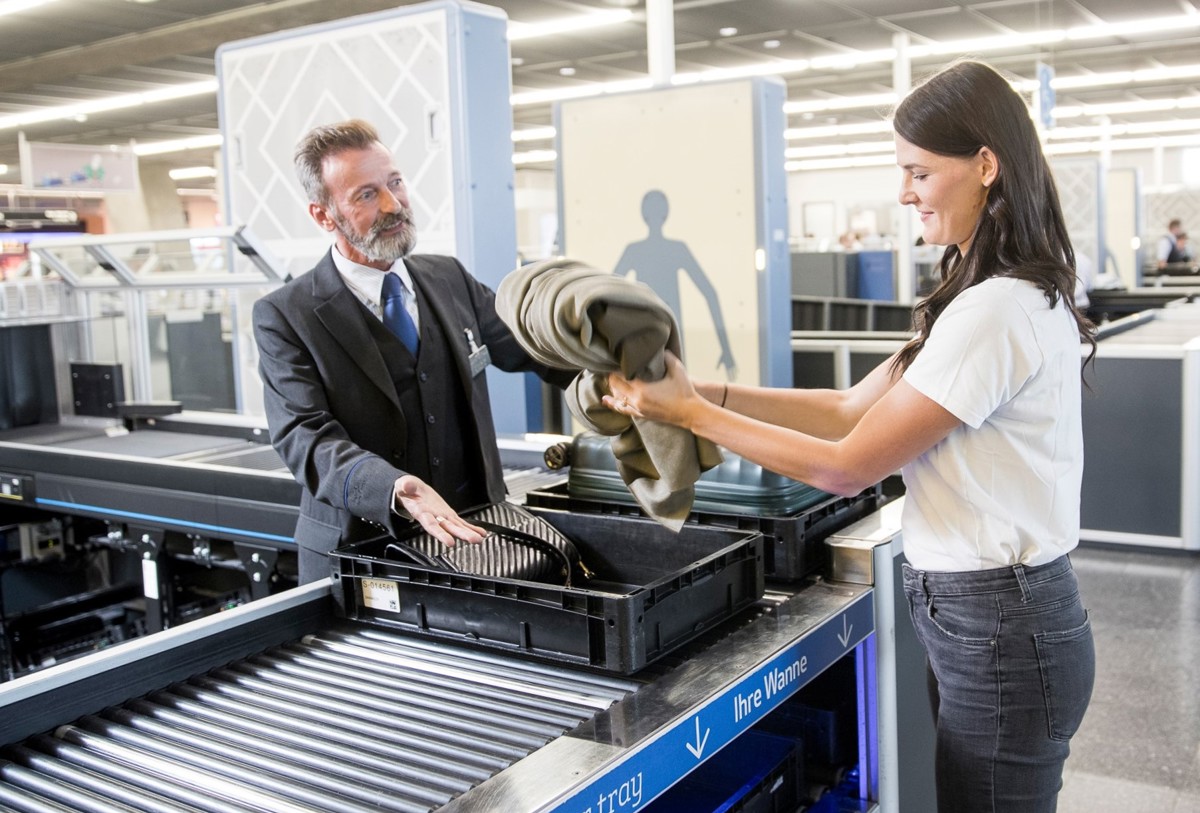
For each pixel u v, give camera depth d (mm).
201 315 5457
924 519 1499
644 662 1448
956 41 12008
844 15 10516
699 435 1416
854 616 1735
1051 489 1439
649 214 4820
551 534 1849
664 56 6086
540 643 1511
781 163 4688
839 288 11398
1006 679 1451
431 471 2090
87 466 3277
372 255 1947
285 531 2824
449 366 2115
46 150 14203
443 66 3850
